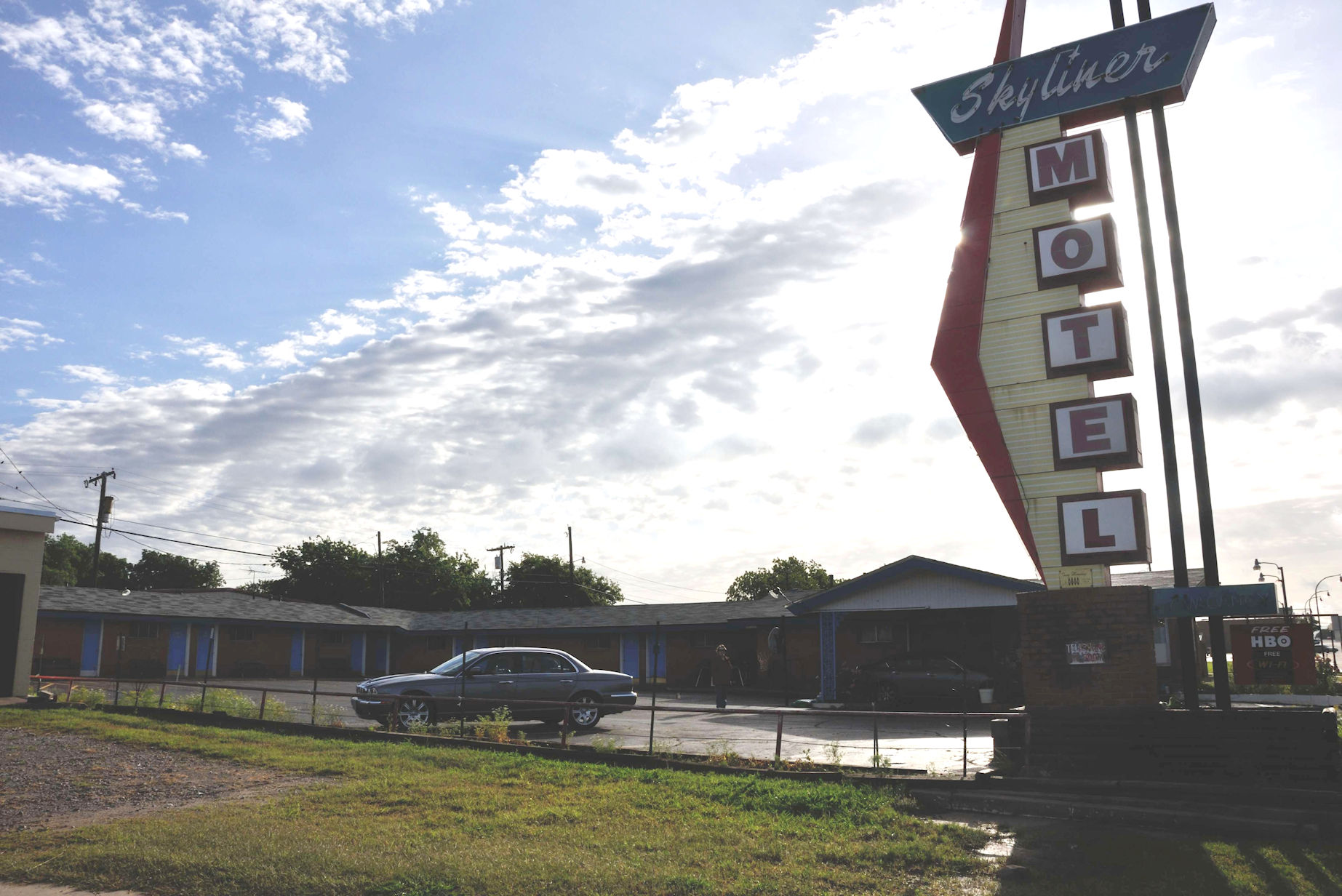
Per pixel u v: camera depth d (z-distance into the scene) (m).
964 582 24.88
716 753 13.38
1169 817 9.39
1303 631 10.73
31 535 21.70
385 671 45.28
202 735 15.41
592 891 7.10
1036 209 12.62
